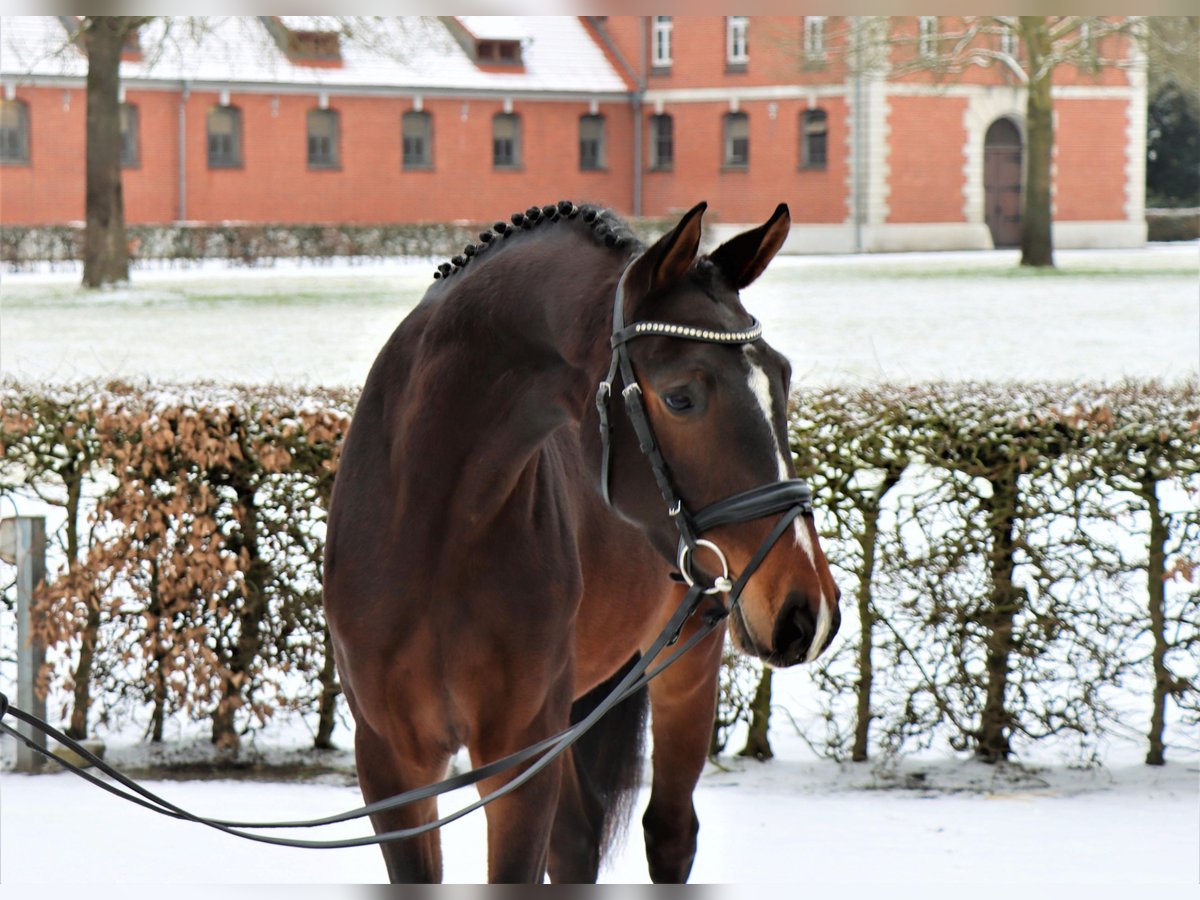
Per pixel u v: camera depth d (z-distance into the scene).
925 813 5.91
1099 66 35.94
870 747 6.79
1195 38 32.72
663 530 2.97
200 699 6.47
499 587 3.41
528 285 3.34
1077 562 6.29
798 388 6.76
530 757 3.19
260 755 6.68
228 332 24.95
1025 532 6.29
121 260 32.03
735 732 7.23
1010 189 49.72
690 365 2.86
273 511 6.52
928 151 47.62
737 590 2.80
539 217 3.57
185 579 6.39
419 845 3.52
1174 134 59.62
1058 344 23.02
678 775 4.64
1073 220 49.53
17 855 5.37
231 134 45.97
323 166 47.25
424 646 3.45
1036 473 6.22
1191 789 6.22
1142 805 6.00
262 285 34.09
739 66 49.44
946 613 6.35
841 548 6.45
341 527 3.58
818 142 48.34
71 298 29.97
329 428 6.31
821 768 6.57
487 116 49.75
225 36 45.84
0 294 30.77
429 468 3.42
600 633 3.98
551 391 3.34
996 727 6.49
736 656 6.64
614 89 51.38
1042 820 5.80
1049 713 6.45
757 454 2.83
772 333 24.55
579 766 4.39
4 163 42.34
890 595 6.40
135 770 6.50
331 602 3.58
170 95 44.59
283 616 6.48
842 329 25.16
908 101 47.09
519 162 50.56
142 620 6.48
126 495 6.36
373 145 48.03
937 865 5.23
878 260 42.84
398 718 3.51
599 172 51.78
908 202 47.56
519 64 50.72
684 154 51.00
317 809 5.99
